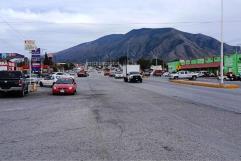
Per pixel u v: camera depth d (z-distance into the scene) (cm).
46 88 4509
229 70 9506
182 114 1697
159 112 1783
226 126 1320
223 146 968
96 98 2723
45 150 929
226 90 3834
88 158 839
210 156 853
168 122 1427
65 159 832
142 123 1400
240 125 1345
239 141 1038
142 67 17288
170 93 3294
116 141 1039
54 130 1252
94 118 1559
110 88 4175
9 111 1902
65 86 3216
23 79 3086
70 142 1031
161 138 1084
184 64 13688
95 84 5288
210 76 10181
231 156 853
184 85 5047
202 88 4247
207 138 1084
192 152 896
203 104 2220
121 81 6631
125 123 1402
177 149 930
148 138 1084
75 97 2886
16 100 2669
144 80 7294
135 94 3142
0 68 7031
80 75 10456
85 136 1126
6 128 1304
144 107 2031
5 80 2969
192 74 7931
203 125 1345
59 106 2148
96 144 998
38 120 1522
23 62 10519
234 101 2441
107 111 1834
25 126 1351
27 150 932
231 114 1695
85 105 2181
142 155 865
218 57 10775
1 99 2780
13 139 1086
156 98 2695
